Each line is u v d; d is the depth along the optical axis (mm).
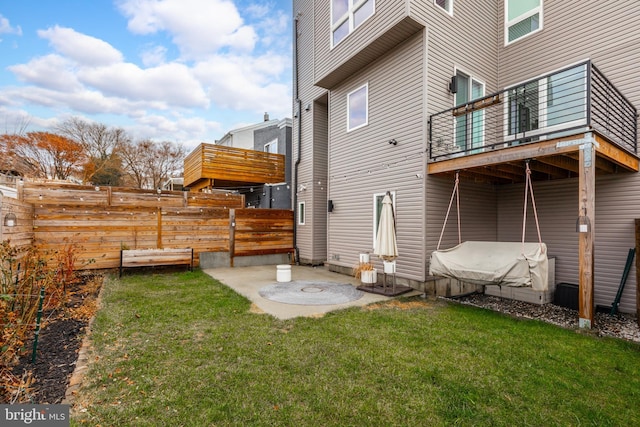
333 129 9375
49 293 4730
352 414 2418
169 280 7223
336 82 9117
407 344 3742
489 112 7801
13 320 3314
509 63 7898
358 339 3855
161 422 2271
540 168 6102
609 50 6148
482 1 7859
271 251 10555
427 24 6566
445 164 6262
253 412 2410
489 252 5367
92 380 2766
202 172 12078
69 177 24125
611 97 5285
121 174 28516
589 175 4465
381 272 7566
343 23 8203
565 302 6180
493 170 6562
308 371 3045
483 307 5949
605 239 6180
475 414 2449
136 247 8414
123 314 4582
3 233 5324
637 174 5816
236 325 4238
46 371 2910
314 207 10445
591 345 3838
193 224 9211
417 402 2588
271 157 13609
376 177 7812
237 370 3020
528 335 4141
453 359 3381
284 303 5430
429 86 6613
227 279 7574
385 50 7453
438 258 5691
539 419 2412
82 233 7773
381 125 7680
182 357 3262
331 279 7887
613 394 2779
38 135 21547
